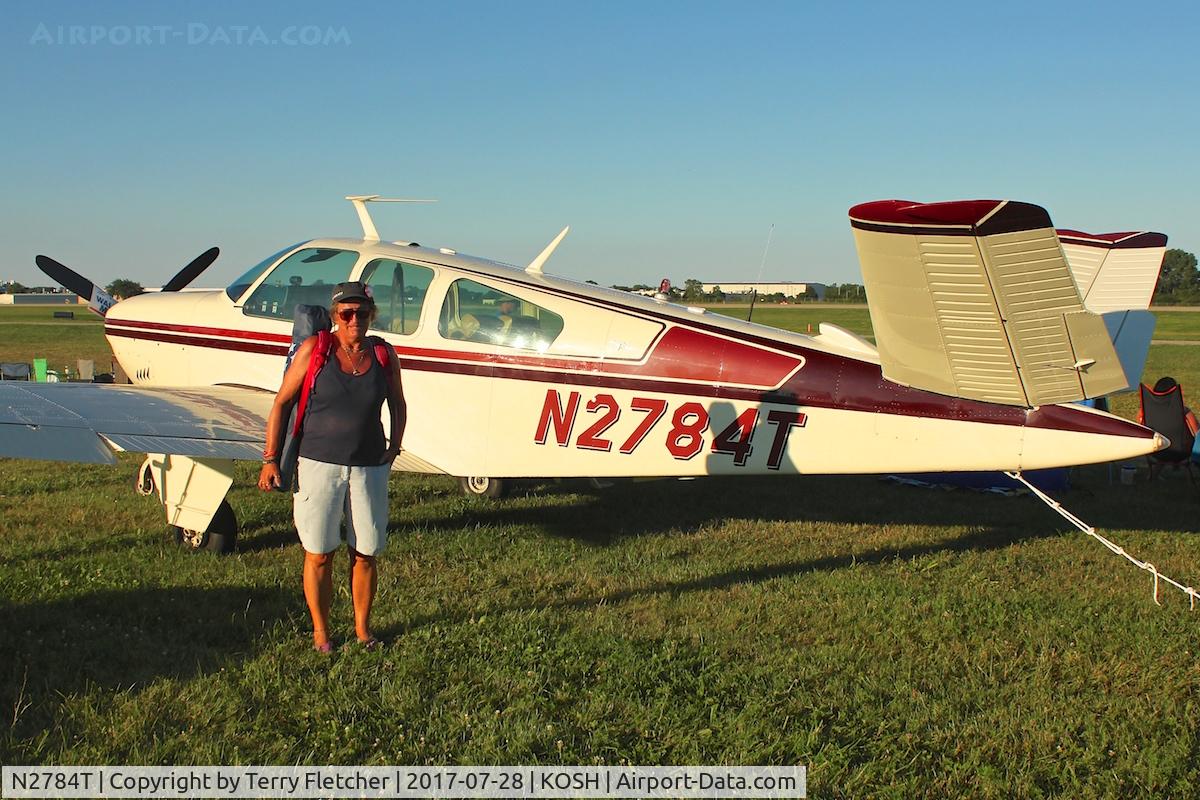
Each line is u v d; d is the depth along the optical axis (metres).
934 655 4.17
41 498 7.08
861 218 4.09
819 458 5.50
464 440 5.93
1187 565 5.75
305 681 3.74
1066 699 3.72
